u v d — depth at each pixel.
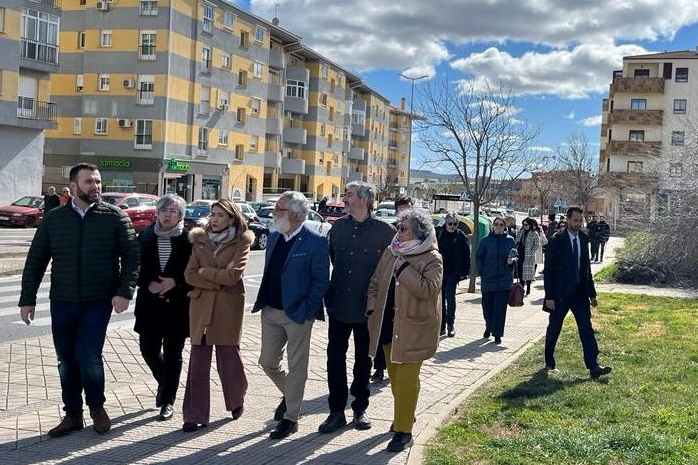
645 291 19.11
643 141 65.56
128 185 48.66
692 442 5.52
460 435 5.72
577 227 8.48
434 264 5.57
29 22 38.28
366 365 6.14
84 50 49.22
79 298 5.63
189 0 49.78
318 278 5.77
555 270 8.48
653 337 10.98
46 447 5.36
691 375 8.14
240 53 56.22
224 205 6.00
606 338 10.89
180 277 6.21
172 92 48.59
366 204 6.11
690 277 21.09
